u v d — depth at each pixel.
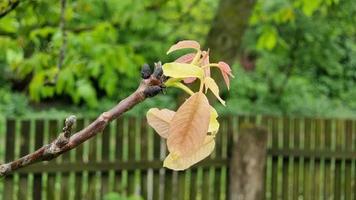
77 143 0.72
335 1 4.98
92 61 4.02
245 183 6.23
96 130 0.72
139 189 6.18
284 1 6.26
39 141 5.67
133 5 5.14
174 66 0.70
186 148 0.67
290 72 14.12
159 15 5.45
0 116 12.21
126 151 6.11
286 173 6.85
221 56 5.63
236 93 14.45
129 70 4.12
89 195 5.97
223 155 6.43
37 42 3.41
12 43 3.53
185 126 0.67
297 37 11.95
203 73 0.70
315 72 15.97
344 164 7.10
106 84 4.18
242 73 14.70
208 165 6.37
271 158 6.77
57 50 3.51
